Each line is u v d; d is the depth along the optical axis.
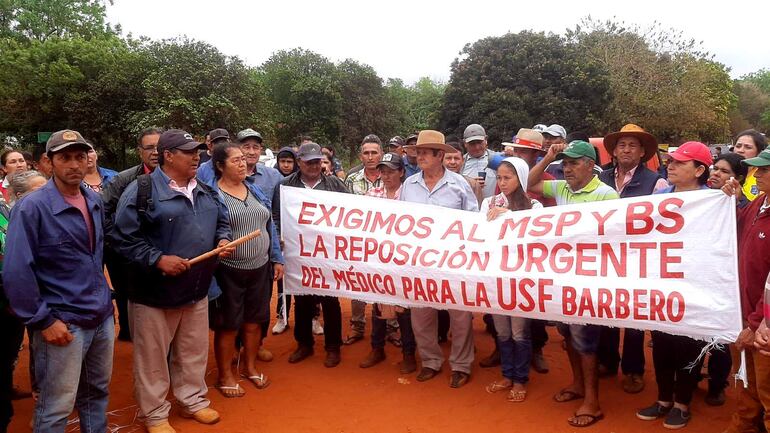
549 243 4.38
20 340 4.40
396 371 5.58
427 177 5.21
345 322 7.43
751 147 5.29
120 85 26.06
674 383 4.43
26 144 29.14
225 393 5.03
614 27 33.66
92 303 3.62
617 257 4.15
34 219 3.37
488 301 4.55
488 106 28.17
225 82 25.64
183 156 4.09
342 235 5.20
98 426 3.95
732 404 4.66
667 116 32.25
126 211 4.04
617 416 4.52
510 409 4.69
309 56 35.88
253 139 6.17
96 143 27.70
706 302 3.81
